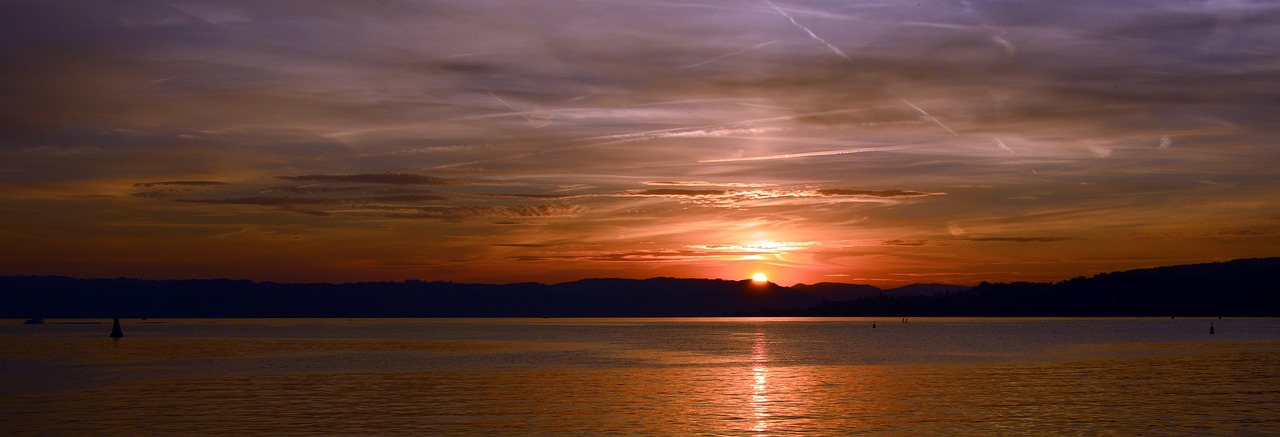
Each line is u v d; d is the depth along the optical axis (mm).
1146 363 72188
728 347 106562
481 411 41469
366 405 43656
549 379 57875
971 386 52250
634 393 48844
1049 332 165500
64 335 150875
